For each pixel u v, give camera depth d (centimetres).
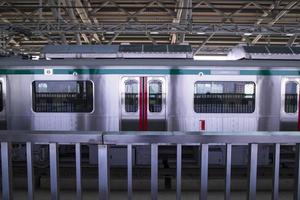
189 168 691
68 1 1184
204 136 227
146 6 1312
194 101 696
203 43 1756
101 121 698
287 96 703
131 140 228
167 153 766
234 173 693
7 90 699
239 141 226
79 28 1184
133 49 746
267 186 632
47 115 701
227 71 693
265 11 1390
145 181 622
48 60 701
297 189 233
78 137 229
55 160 232
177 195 236
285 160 730
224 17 1388
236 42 1903
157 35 1730
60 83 696
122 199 573
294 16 1475
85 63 692
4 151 232
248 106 700
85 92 696
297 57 730
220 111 698
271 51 745
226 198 236
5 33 1180
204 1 1245
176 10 1328
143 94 695
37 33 1209
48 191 607
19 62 695
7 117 705
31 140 229
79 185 238
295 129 709
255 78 695
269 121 702
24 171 681
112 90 694
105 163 232
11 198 240
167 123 698
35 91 698
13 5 1347
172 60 704
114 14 1459
